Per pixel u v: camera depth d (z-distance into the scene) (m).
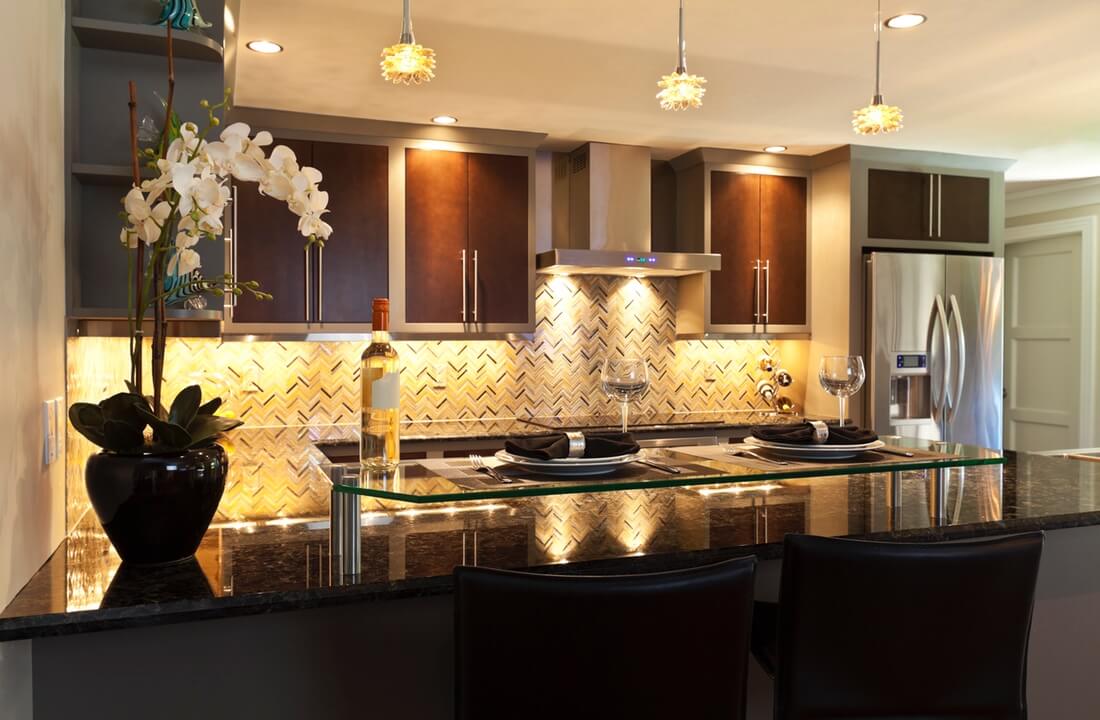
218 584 1.33
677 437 4.51
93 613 1.20
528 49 3.16
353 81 3.53
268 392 4.33
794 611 1.37
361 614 1.57
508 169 4.49
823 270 5.04
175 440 1.41
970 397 4.99
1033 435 6.36
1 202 1.19
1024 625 1.41
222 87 1.95
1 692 1.18
